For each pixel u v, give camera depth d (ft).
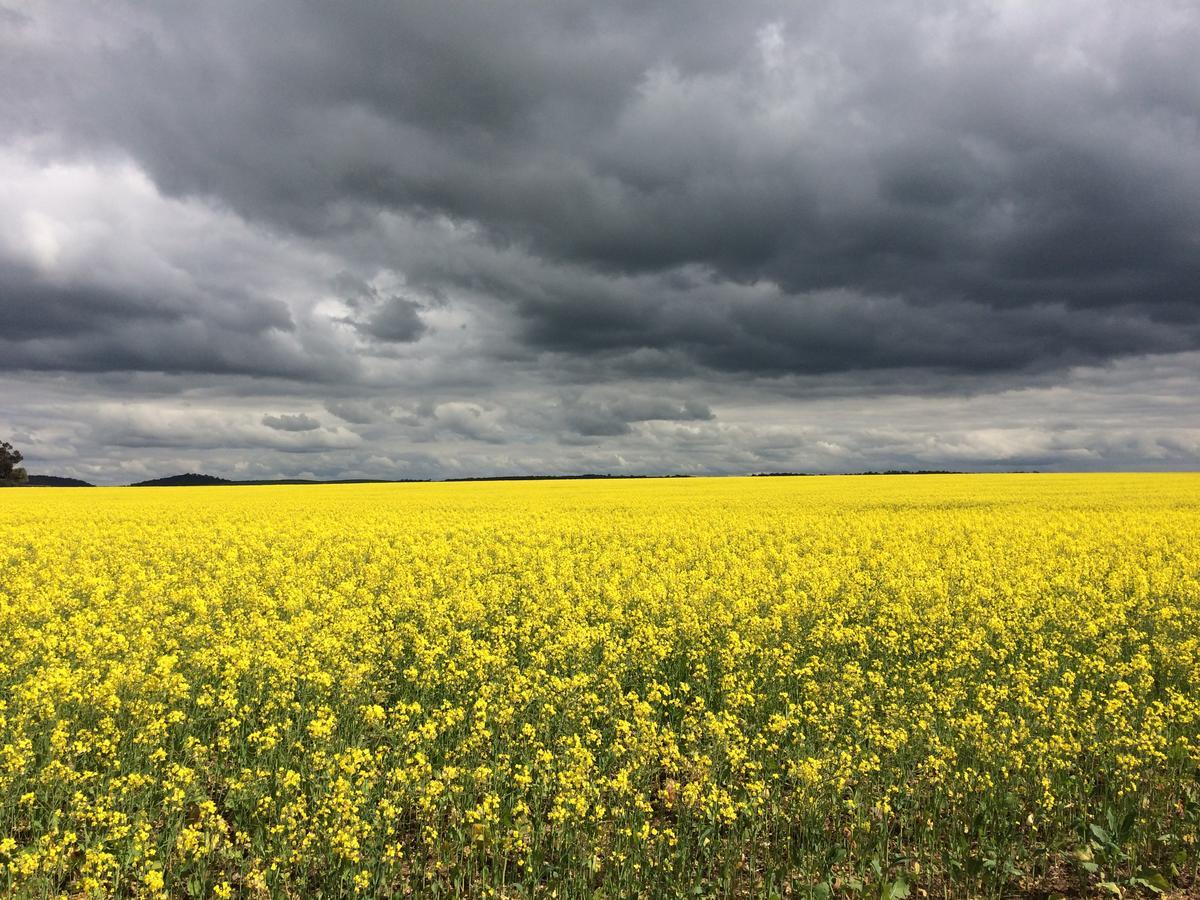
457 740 28.53
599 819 22.84
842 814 24.35
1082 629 40.24
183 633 40.04
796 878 20.99
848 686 32.99
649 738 25.94
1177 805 23.93
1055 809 23.47
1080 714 29.78
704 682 36.06
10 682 33.50
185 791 23.53
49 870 20.08
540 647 40.34
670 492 170.09
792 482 217.15
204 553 67.51
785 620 43.09
